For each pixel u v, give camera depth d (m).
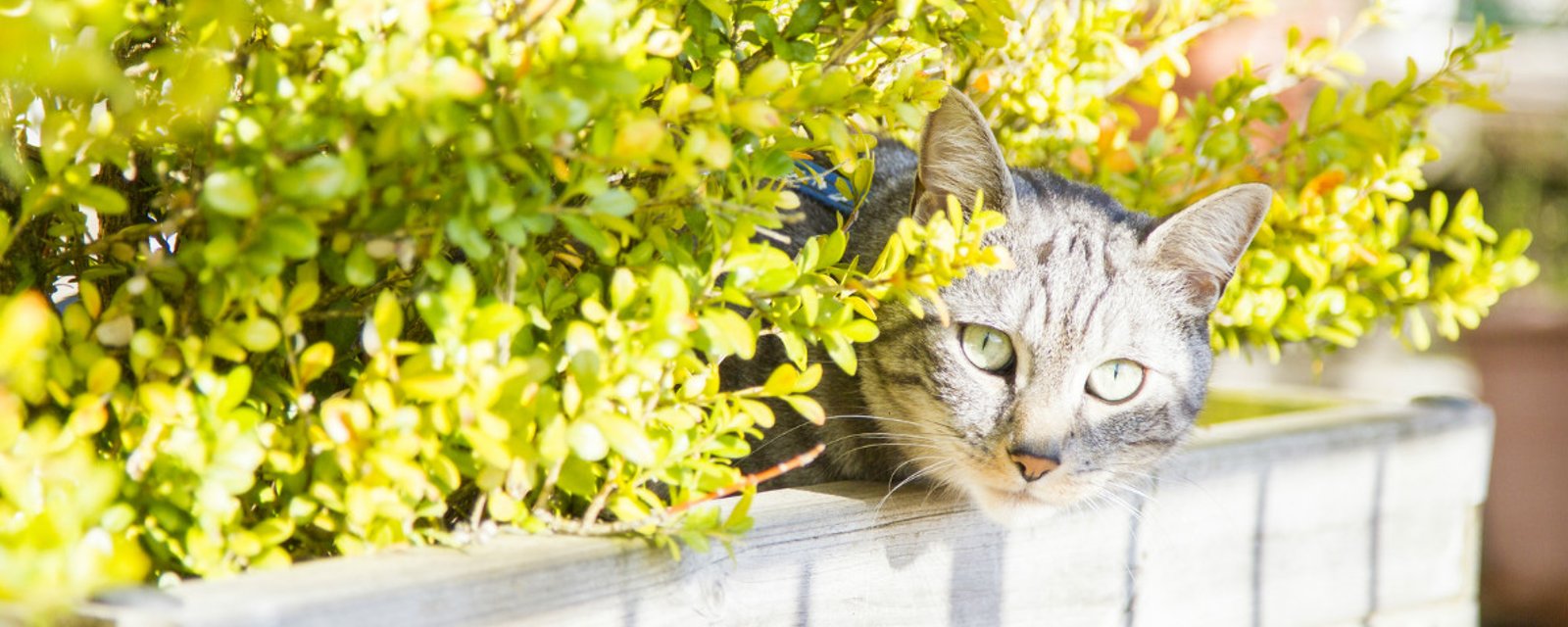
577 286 1.37
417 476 1.15
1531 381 4.33
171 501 1.19
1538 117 5.93
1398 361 5.16
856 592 1.62
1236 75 2.39
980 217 1.42
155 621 1.03
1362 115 2.35
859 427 1.94
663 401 1.37
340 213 1.18
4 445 1.00
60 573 0.95
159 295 1.25
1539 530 4.28
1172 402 1.95
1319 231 2.17
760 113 1.18
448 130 1.05
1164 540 1.97
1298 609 2.16
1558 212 5.88
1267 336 2.27
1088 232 1.92
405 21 1.07
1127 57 2.19
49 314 1.12
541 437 1.21
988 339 1.84
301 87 1.13
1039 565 1.83
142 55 1.34
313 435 1.20
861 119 1.80
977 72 2.27
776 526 1.51
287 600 1.09
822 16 1.52
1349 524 2.21
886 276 1.40
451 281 1.14
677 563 1.38
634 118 1.14
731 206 1.27
